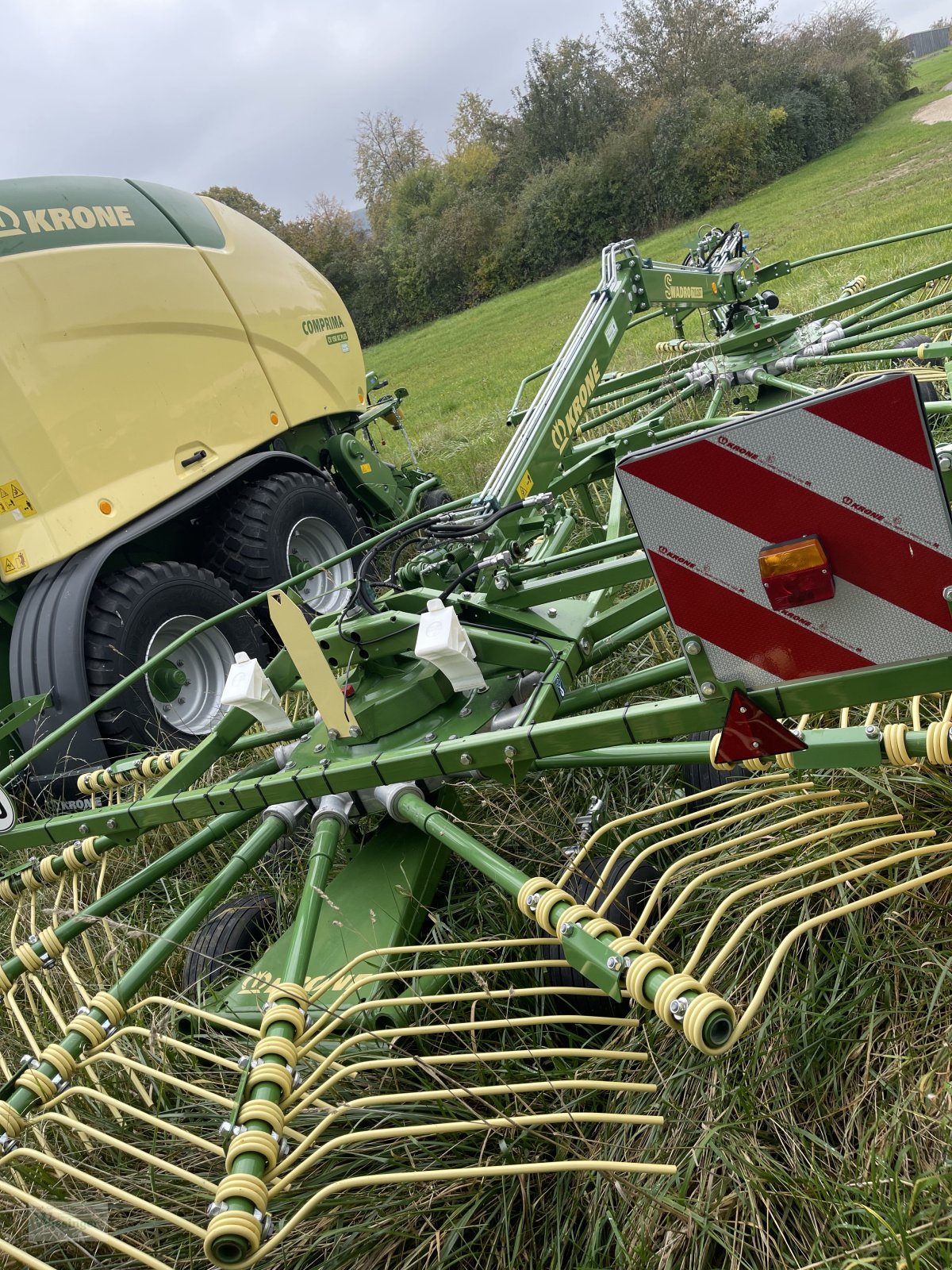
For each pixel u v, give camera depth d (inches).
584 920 77.4
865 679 78.1
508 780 100.9
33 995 123.0
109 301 195.9
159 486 199.9
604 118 1749.5
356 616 123.1
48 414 182.5
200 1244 83.7
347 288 1776.6
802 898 92.9
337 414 270.7
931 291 315.3
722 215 1243.2
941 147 1007.0
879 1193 69.0
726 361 261.6
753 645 80.9
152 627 183.8
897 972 84.4
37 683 174.6
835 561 74.8
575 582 121.0
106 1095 90.7
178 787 122.1
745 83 1526.8
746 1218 73.1
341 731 113.1
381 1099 73.3
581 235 1534.2
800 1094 80.4
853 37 1713.8
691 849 109.9
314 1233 80.6
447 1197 81.5
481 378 694.5
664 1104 82.7
